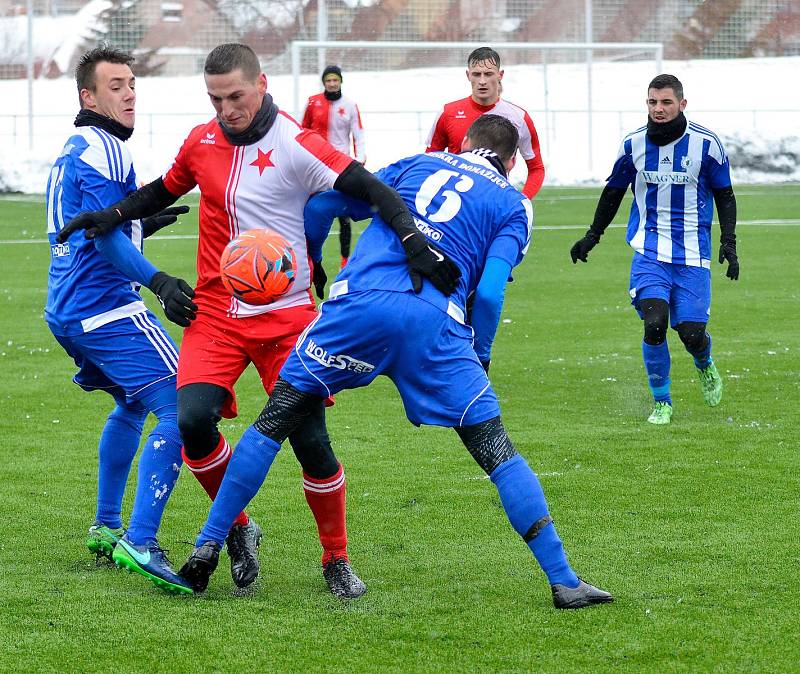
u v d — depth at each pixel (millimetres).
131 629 8797
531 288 30781
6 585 9930
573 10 79312
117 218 9961
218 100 9570
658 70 69938
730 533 11258
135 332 10578
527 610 9195
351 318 9164
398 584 9945
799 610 9078
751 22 83438
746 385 18922
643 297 16672
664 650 8273
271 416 9445
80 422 16578
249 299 9688
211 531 9469
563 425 16281
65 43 80562
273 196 9859
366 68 77375
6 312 26656
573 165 74375
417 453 14789
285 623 8938
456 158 10008
